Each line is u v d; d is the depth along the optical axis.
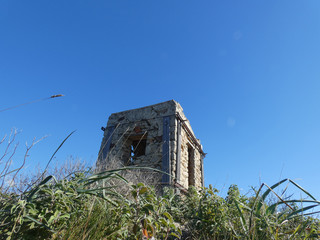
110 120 9.27
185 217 2.97
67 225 1.61
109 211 1.93
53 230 1.41
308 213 1.87
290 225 2.09
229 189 2.84
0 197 1.49
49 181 1.67
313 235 1.74
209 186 2.90
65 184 1.73
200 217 2.55
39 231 1.39
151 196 1.85
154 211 1.72
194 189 3.55
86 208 1.84
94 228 1.63
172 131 7.86
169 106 8.46
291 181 1.96
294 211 1.94
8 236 1.17
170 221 1.76
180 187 6.88
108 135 8.74
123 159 7.96
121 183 2.67
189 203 3.11
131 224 2.13
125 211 1.74
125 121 8.94
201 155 10.62
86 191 1.66
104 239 1.56
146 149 7.97
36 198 1.52
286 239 1.77
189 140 9.48
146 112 8.80
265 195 2.05
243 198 2.68
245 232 1.83
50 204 1.46
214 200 2.63
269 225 1.74
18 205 1.33
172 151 7.42
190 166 9.24
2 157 1.61
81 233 1.51
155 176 6.59
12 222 1.33
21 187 1.79
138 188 1.77
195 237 2.46
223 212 2.39
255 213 2.02
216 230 2.27
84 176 2.12
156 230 1.71
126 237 1.72
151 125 8.38
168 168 6.97
